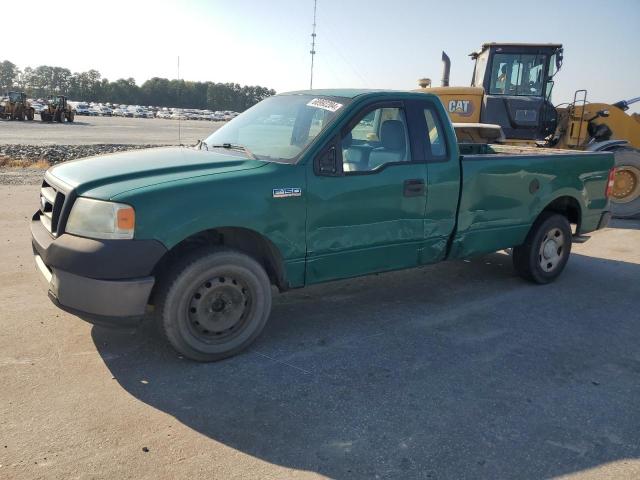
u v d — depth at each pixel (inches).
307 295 220.4
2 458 111.3
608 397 146.3
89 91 6604.3
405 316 200.5
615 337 187.5
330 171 169.5
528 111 434.9
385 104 185.5
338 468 113.3
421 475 112.0
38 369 148.8
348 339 177.8
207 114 4377.5
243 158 168.6
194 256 149.0
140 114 3833.7
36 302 195.0
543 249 241.0
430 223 197.5
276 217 159.6
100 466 110.5
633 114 508.4
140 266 139.0
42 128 1552.7
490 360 165.9
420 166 190.7
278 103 201.9
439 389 147.1
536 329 192.4
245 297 160.9
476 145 291.1
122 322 141.5
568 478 112.8
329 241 173.0
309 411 134.0
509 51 434.6
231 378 148.9
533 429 129.8
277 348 169.2
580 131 442.6
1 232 290.5
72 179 151.8
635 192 413.1
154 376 148.1
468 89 445.4
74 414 128.3
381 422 130.4
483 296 226.8
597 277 261.1
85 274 136.7
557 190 237.6
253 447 119.1
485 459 117.9
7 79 7140.8
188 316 150.7
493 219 217.6
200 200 146.4
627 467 117.0
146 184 144.6
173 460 113.4
